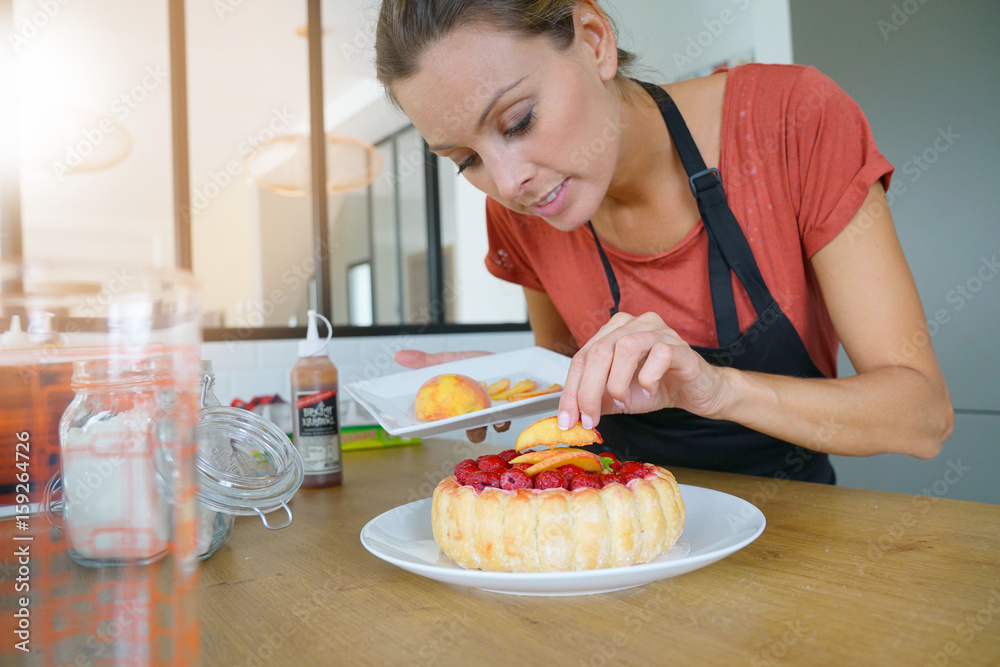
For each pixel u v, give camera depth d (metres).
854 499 0.81
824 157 0.92
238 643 0.46
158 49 3.82
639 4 2.96
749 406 0.74
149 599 0.35
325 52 4.12
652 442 1.21
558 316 1.51
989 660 0.39
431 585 0.58
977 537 0.63
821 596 0.51
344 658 0.44
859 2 2.19
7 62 1.80
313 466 1.05
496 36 0.70
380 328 2.36
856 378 0.81
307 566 0.65
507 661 0.42
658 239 1.12
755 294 1.02
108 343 0.33
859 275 0.88
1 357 0.43
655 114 1.04
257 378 2.05
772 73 1.01
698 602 0.51
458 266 5.23
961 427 2.03
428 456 1.36
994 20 1.90
